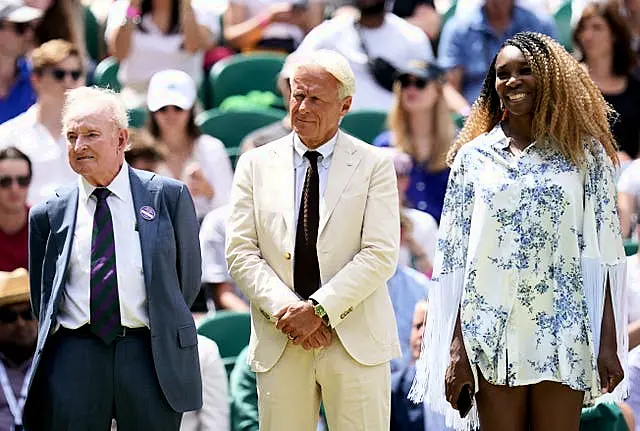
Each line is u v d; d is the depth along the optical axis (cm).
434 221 2794
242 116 3253
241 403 2306
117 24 3466
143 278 1923
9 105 3300
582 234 1823
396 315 2412
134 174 1959
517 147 1850
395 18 3475
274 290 1922
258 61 3538
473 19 3547
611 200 1841
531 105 1839
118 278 1916
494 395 1830
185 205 1970
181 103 2969
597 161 1839
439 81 3003
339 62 1956
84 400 1902
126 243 1928
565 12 3956
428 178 2997
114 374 1911
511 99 1841
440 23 3828
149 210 1939
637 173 2978
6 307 2198
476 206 1836
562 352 1802
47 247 1938
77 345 1916
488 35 3541
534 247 1816
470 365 1822
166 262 1933
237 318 2542
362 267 1920
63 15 3366
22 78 3319
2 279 2211
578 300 1816
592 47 3344
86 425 1902
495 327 1814
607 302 1830
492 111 1900
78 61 2972
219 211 2753
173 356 1922
